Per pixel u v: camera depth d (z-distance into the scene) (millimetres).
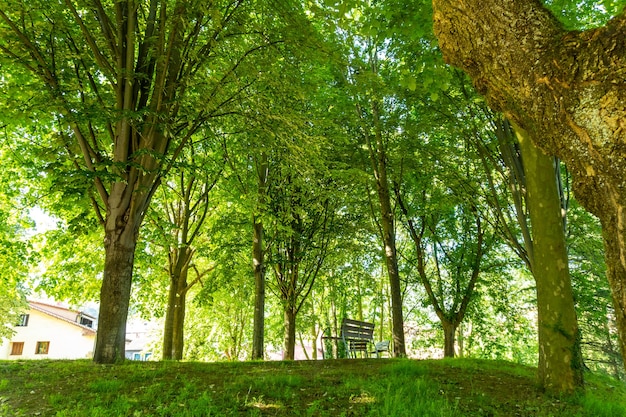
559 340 6242
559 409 5125
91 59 8812
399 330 12508
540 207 6719
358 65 9500
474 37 2123
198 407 4297
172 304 15344
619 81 1628
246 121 9477
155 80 8516
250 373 6742
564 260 6523
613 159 1613
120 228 8078
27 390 5402
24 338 39094
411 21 7141
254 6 8828
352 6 7035
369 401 4770
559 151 1852
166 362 8422
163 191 15672
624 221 1590
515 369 8492
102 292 7914
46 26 8336
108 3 9375
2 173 14914
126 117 7438
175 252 16484
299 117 9633
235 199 14625
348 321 12805
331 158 13594
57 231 15695
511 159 10094
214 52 8930
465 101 10109
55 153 9375
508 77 1989
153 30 8734
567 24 7781
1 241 15484
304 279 15859
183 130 10656
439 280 17922
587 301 14523
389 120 12695
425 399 4871
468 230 17250
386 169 14336
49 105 7461
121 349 7914
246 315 29203
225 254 15820
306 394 5160
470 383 6293
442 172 13062
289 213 13281
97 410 4203
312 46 8805
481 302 20203
